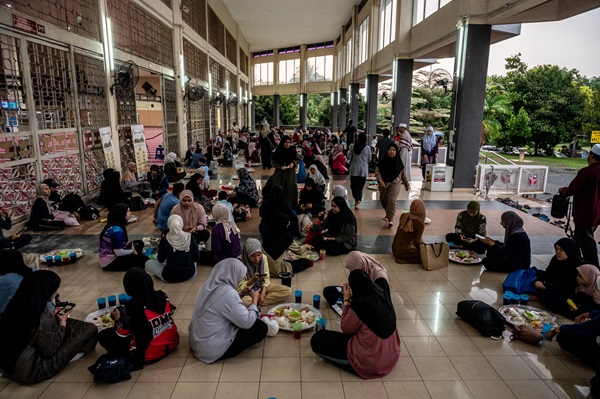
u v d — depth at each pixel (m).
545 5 7.86
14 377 2.69
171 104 13.11
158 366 2.90
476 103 8.92
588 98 17.69
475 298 4.02
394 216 7.12
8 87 5.69
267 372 2.85
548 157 17.34
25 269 3.11
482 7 8.48
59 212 6.23
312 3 20.89
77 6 7.82
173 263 4.21
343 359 2.85
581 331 2.92
